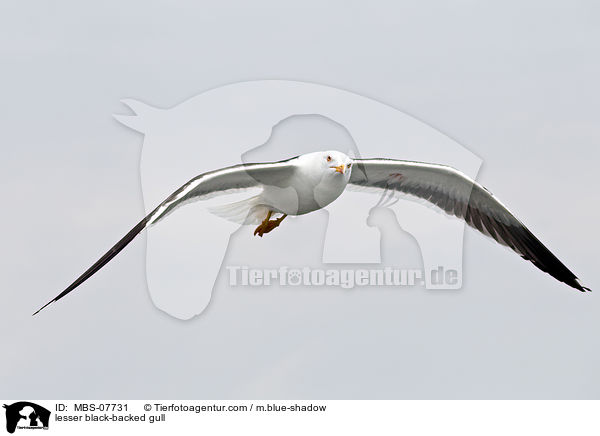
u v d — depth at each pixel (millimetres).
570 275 10633
